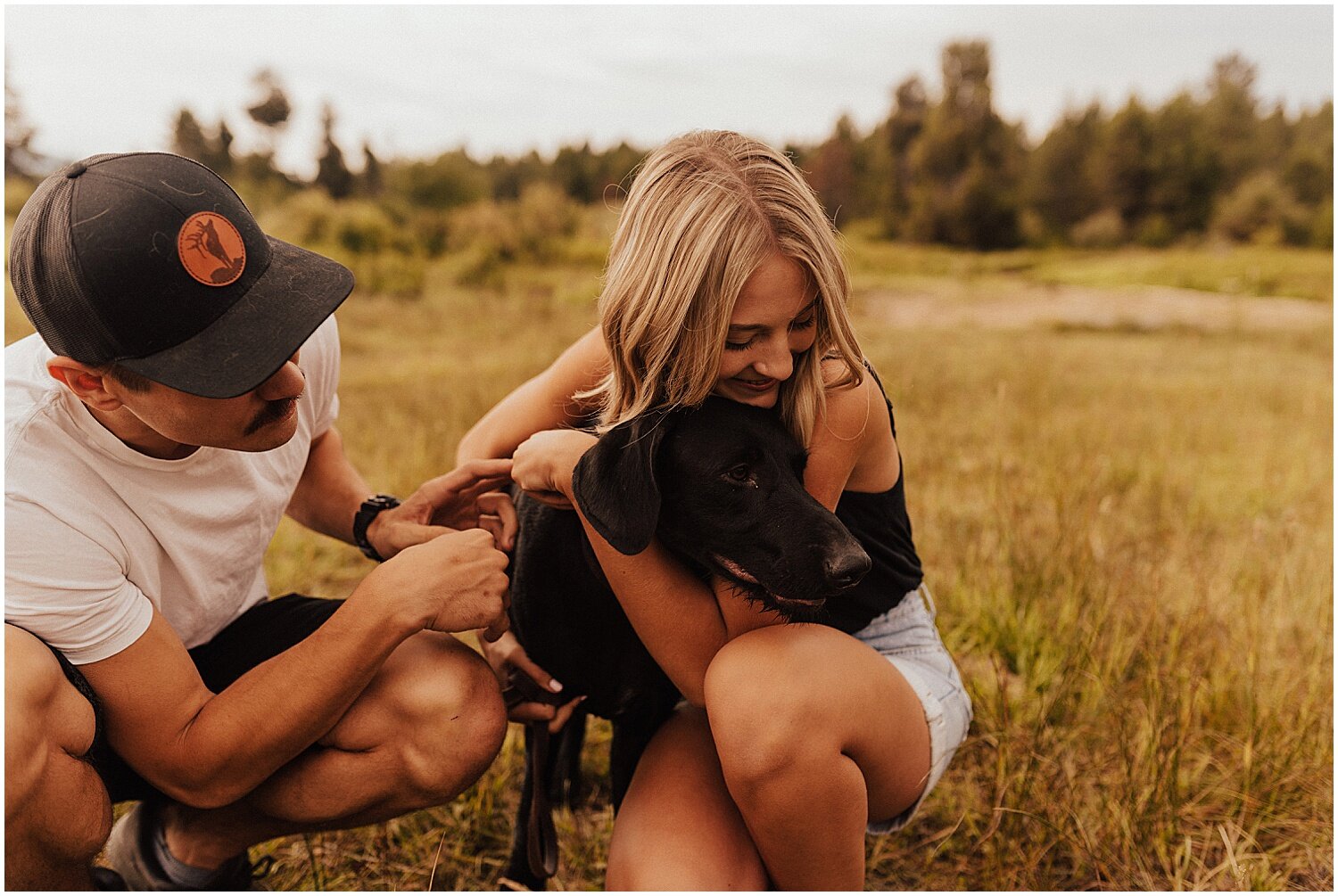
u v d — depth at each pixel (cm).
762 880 188
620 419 192
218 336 163
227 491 197
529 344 1059
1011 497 402
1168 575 345
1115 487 469
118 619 173
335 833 241
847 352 176
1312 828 238
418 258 1845
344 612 179
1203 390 755
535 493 199
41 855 164
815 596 173
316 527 251
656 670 208
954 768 263
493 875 234
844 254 184
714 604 195
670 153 177
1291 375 848
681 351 173
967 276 2172
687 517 188
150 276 156
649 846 178
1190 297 1720
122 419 176
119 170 162
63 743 165
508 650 220
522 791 226
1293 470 483
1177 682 272
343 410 651
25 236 159
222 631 219
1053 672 290
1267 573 341
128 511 180
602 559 189
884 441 201
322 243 1805
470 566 189
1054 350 1050
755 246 163
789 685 172
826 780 171
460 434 537
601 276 222
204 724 178
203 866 205
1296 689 279
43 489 167
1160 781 236
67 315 157
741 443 182
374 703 191
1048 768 248
